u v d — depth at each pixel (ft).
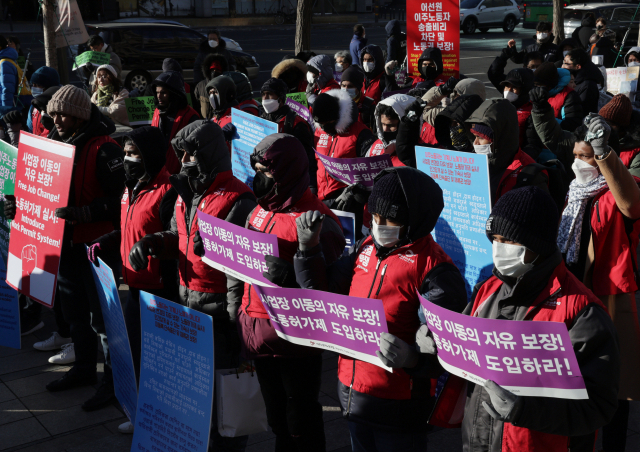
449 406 7.47
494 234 6.43
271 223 9.65
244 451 11.22
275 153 9.25
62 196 13.35
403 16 141.49
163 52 55.36
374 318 7.38
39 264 13.93
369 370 8.01
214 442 10.62
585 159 9.97
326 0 146.72
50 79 21.12
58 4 28.22
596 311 6.13
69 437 12.60
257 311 9.50
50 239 13.65
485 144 10.80
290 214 9.54
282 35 105.29
